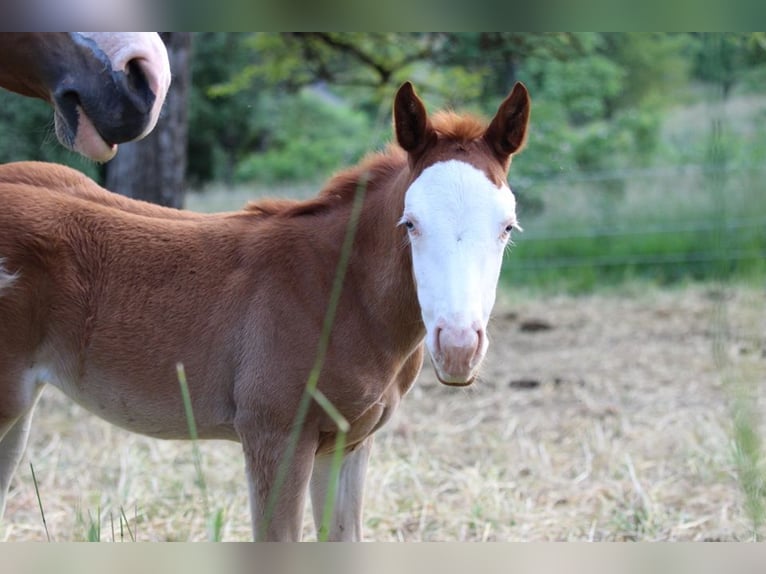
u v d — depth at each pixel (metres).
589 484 5.34
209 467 5.52
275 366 3.52
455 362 3.08
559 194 12.62
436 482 5.36
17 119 11.20
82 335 3.64
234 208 13.25
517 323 9.28
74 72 3.43
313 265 3.63
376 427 3.76
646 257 11.45
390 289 3.53
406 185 3.43
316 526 3.89
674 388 7.12
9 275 3.49
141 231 3.74
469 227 3.16
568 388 7.23
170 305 3.65
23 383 3.62
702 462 5.48
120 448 5.79
